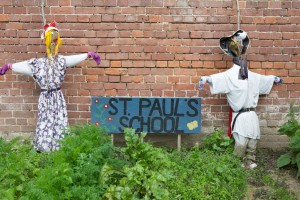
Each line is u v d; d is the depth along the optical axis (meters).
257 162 5.61
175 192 4.62
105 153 4.78
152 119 5.77
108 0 5.60
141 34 5.69
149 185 4.31
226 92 5.54
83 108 5.85
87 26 5.66
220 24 5.70
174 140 5.97
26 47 5.70
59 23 5.65
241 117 5.53
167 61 5.77
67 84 5.79
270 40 5.75
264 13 5.68
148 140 5.96
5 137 5.91
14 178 4.54
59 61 5.41
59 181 4.14
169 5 5.63
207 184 4.81
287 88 5.86
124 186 4.40
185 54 5.75
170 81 5.81
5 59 5.72
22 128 5.89
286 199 4.64
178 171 5.02
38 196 3.97
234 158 5.48
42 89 5.46
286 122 5.75
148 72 5.79
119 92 5.83
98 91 5.82
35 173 4.68
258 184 5.03
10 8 5.60
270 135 5.97
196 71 5.80
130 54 5.73
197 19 5.67
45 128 5.48
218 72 5.80
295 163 5.36
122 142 5.94
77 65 5.75
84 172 4.31
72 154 4.55
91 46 5.71
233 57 5.54
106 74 5.79
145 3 5.62
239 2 5.64
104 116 5.75
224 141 5.77
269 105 5.90
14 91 5.79
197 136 5.97
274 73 5.83
